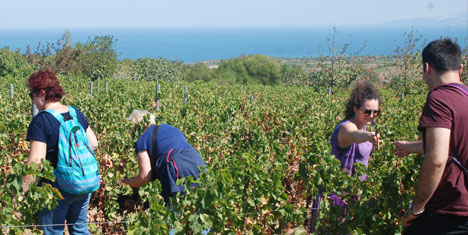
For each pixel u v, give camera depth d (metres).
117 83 22.61
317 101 16.11
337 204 3.92
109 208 5.20
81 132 3.42
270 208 3.90
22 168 3.26
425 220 2.68
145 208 4.09
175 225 3.25
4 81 21.91
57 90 3.40
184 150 3.40
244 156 3.95
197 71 66.50
